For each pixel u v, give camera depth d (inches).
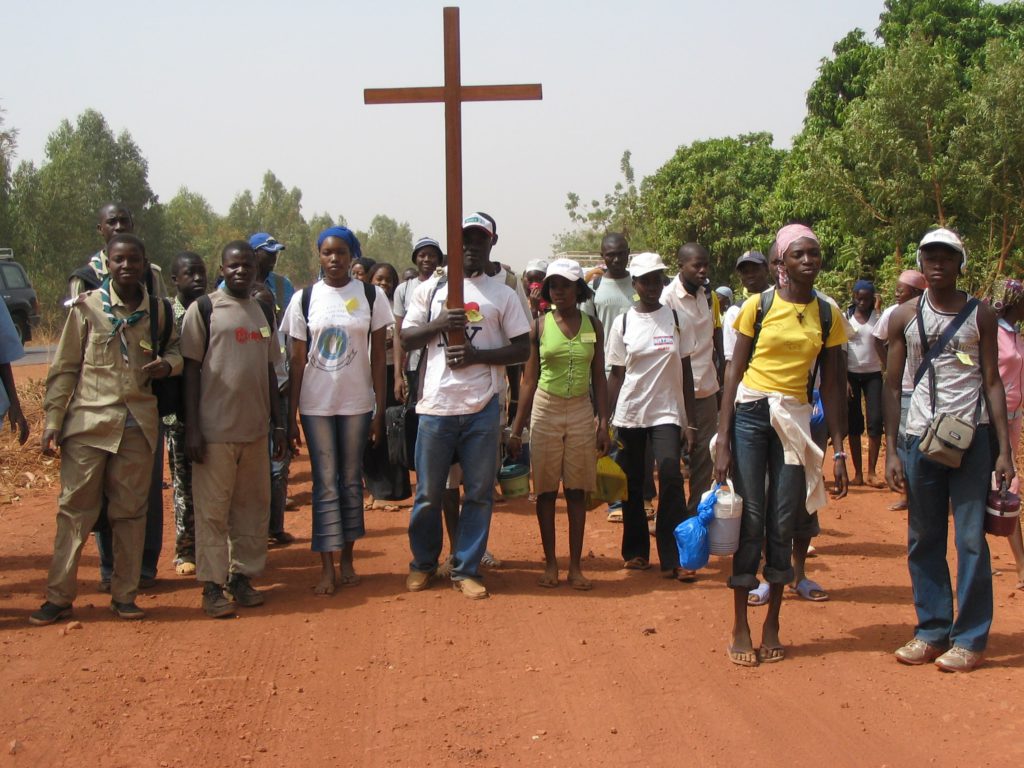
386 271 444.1
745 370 213.2
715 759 167.8
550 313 265.3
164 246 2674.7
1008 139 606.9
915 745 171.3
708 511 208.7
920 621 212.2
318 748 172.2
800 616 242.4
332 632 229.9
